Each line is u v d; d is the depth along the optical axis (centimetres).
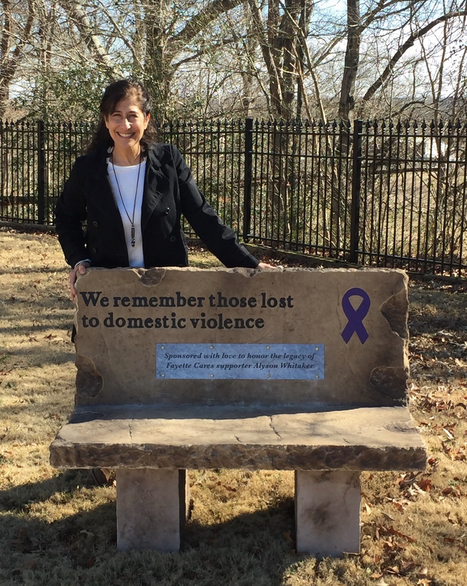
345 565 308
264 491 384
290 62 1359
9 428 463
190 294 315
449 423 476
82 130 1383
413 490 382
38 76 1586
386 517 353
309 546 320
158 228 317
